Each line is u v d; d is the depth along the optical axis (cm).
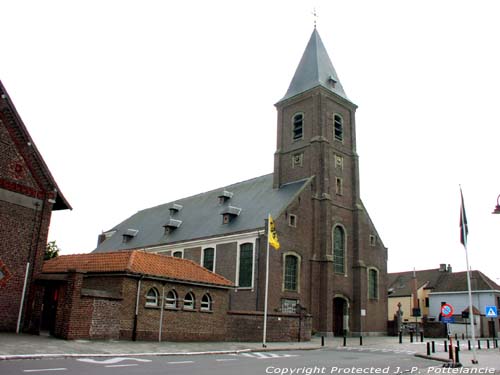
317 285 3938
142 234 5403
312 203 4122
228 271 3941
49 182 2466
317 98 4428
